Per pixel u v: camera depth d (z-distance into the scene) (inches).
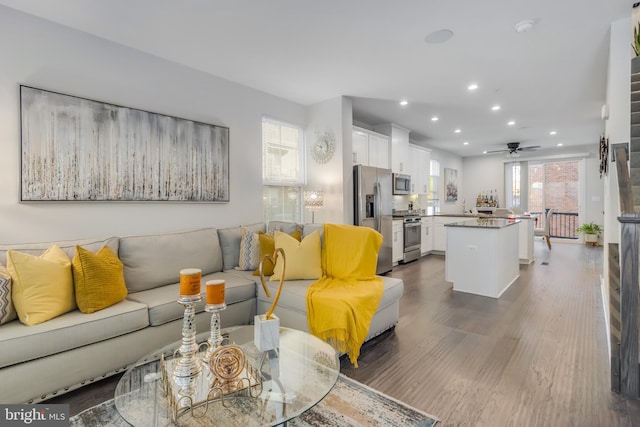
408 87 158.9
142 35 108.0
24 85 92.4
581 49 119.5
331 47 117.8
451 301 143.8
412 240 243.0
